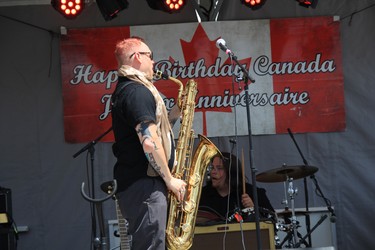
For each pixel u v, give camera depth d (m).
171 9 14.12
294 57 15.06
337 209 14.97
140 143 8.91
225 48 10.72
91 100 14.98
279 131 15.02
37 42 15.05
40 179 14.90
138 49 9.12
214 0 14.91
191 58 15.00
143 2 15.16
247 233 11.66
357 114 15.06
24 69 15.01
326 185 15.02
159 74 10.29
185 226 9.70
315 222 14.96
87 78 14.98
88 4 14.30
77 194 14.91
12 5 15.00
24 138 14.94
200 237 11.60
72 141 14.92
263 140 15.12
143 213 8.77
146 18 15.14
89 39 15.02
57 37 15.05
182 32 15.01
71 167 14.92
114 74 15.02
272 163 15.05
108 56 15.02
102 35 15.03
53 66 15.06
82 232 14.84
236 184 13.87
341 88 15.03
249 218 12.10
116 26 15.07
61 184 14.91
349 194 14.98
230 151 14.99
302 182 15.15
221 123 14.98
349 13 15.15
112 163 14.96
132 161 8.91
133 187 8.82
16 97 14.98
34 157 14.93
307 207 14.59
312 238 14.91
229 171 12.73
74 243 14.81
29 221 14.83
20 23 15.02
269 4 15.18
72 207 14.88
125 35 15.02
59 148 14.97
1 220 13.72
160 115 8.88
